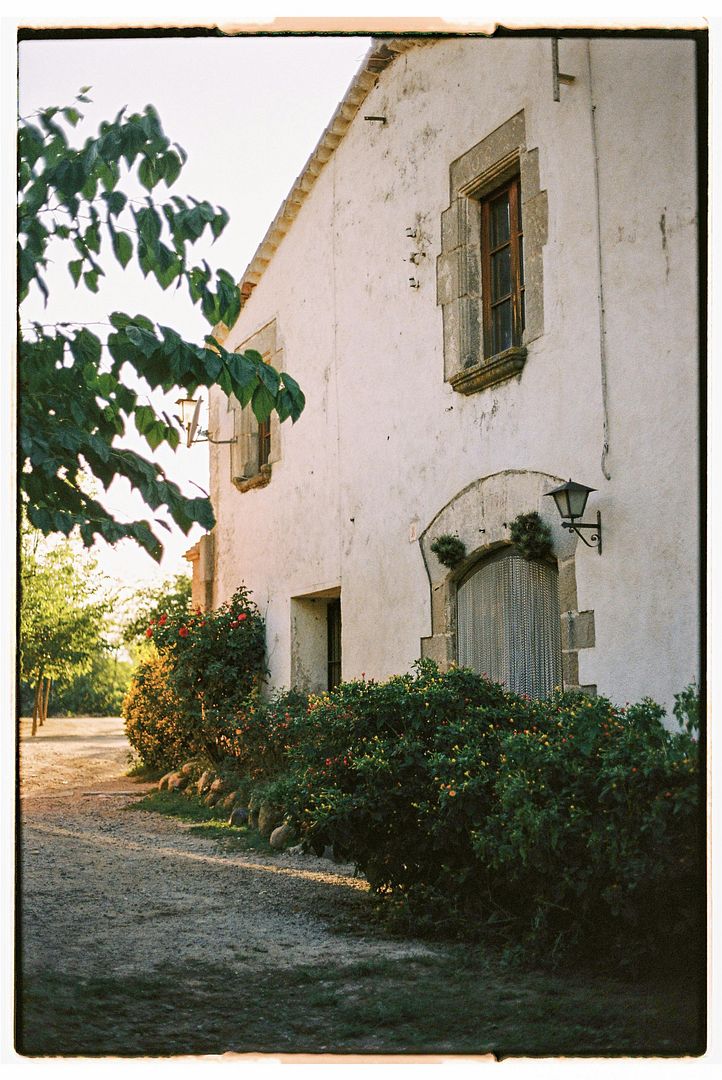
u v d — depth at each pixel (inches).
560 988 184.9
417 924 224.5
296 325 453.4
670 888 179.9
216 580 548.7
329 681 454.9
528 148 289.6
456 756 225.3
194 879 284.8
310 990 187.5
